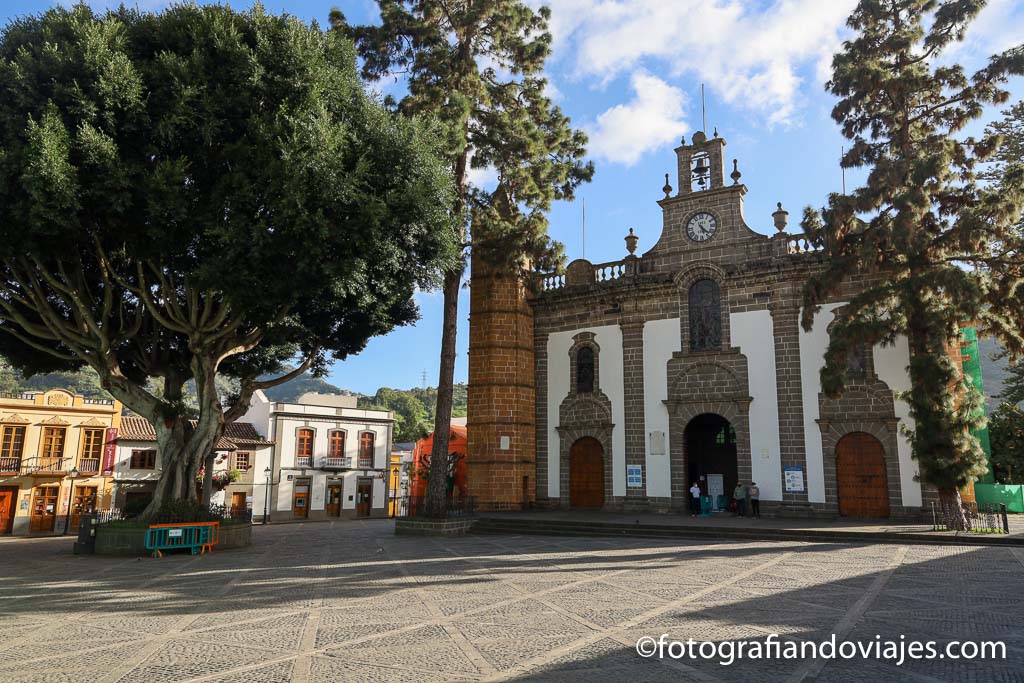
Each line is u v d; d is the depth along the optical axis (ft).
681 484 94.53
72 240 57.52
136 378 86.07
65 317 75.56
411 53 91.35
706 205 99.45
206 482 96.27
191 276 56.24
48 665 25.96
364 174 58.08
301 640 29.43
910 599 37.27
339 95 61.26
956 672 24.20
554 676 23.85
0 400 124.98
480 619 33.32
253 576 49.42
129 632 31.55
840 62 77.51
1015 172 68.49
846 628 30.71
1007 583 42.11
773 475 88.58
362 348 86.63
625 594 39.83
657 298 100.48
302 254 53.52
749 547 63.31
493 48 95.20
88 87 52.80
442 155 82.74
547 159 93.56
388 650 27.55
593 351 104.53
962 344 85.51
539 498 104.78
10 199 50.75
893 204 72.18
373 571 51.03
